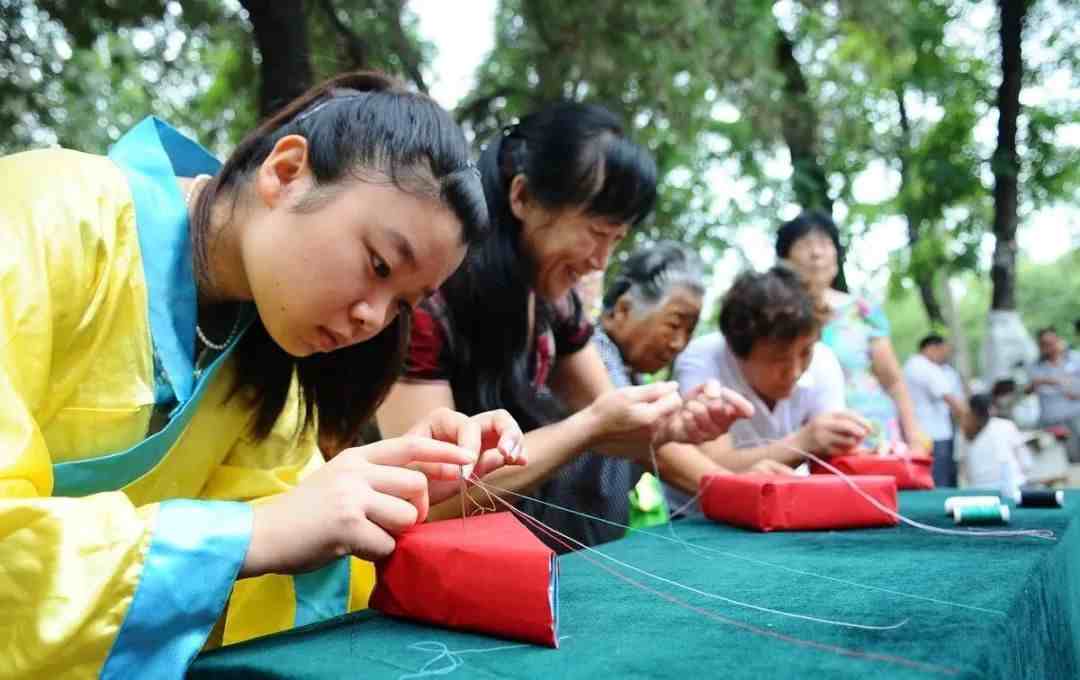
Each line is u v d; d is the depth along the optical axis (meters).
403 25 6.10
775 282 2.12
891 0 8.30
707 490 1.65
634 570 1.13
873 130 10.05
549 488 1.71
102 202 0.94
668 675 0.66
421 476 0.91
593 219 1.50
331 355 1.17
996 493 2.04
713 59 6.23
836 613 0.85
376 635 0.83
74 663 0.73
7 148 5.42
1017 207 8.66
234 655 0.78
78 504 0.76
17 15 5.11
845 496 1.48
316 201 0.92
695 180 8.45
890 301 11.48
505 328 1.51
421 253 0.94
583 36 5.93
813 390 2.38
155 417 1.03
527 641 0.78
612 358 2.19
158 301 0.98
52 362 0.92
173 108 6.58
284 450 1.22
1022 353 8.38
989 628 0.77
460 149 0.98
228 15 5.65
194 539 0.77
